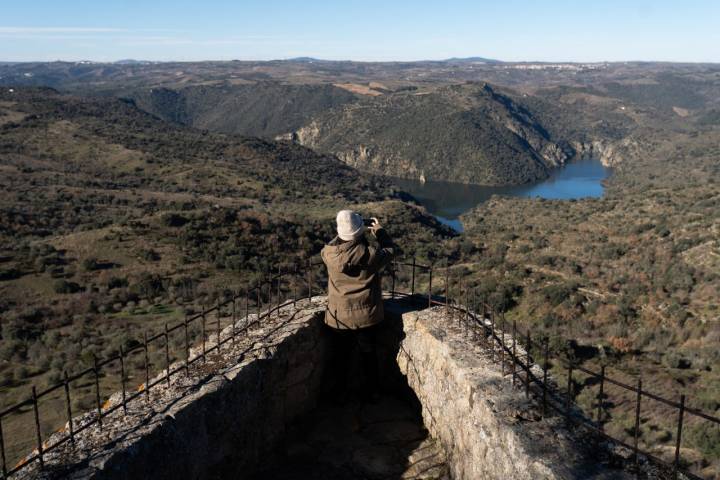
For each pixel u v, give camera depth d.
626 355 29.92
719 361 27.31
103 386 19.94
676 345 32.66
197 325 23.78
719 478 13.21
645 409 19.22
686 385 23.70
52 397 19.78
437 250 61.47
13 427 17.09
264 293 19.19
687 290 42.28
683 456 14.81
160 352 22.08
